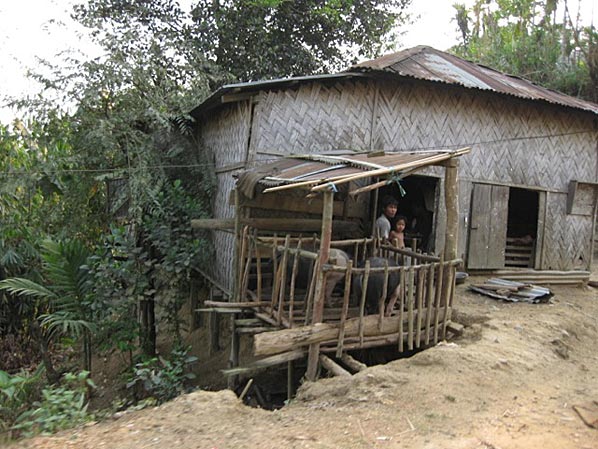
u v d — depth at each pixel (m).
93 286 8.34
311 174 6.06
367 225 8.75
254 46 14.77
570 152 10.66
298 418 4.02
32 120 9.48
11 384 5.96
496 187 9.90
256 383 7.91
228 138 9.12
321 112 8.31
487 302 8.32
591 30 16.91
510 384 4.85
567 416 4.14
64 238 9.66
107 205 10.67
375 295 6.08
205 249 9.19
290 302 5.85
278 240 7.02
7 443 3.59
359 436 3.65
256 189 6.70
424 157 6.21
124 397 8.38
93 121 9.23
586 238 10.98
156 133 10.09
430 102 9.10
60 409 4.27
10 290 9.03
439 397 4.41
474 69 10.44
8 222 9.63
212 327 9.80
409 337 5.96
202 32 14.68
